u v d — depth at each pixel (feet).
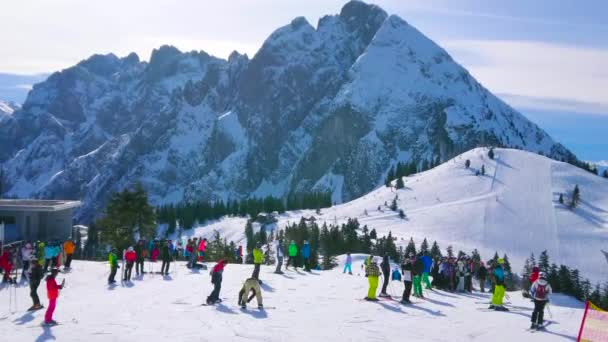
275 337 85.81
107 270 163.63
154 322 94.79
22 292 127.85
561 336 91.15
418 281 124.98
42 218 271.28
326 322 96.78
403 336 88.69
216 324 93.61
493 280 115.14
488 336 90.17
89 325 92.17
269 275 154.51
